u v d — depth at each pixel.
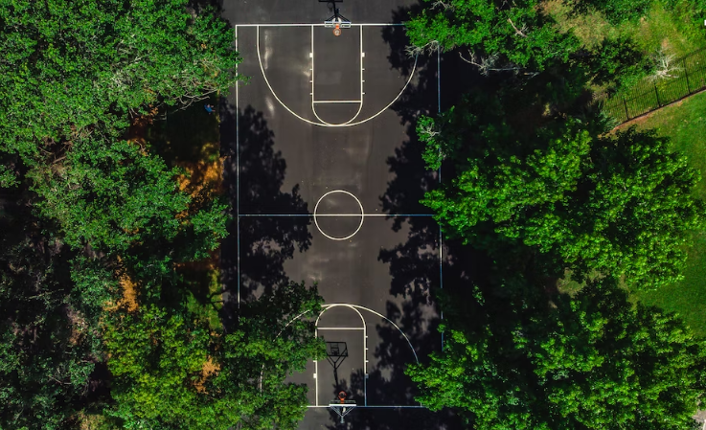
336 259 35.38
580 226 24.55
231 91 34.94
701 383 24.94
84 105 26.12
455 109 34.00
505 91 33.28
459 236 30.38
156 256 29.88
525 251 29.73
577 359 23.67
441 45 32.66
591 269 26.47
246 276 35.31
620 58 33.59
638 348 24.77
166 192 29.16
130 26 26.45
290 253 35.34
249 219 35.25
